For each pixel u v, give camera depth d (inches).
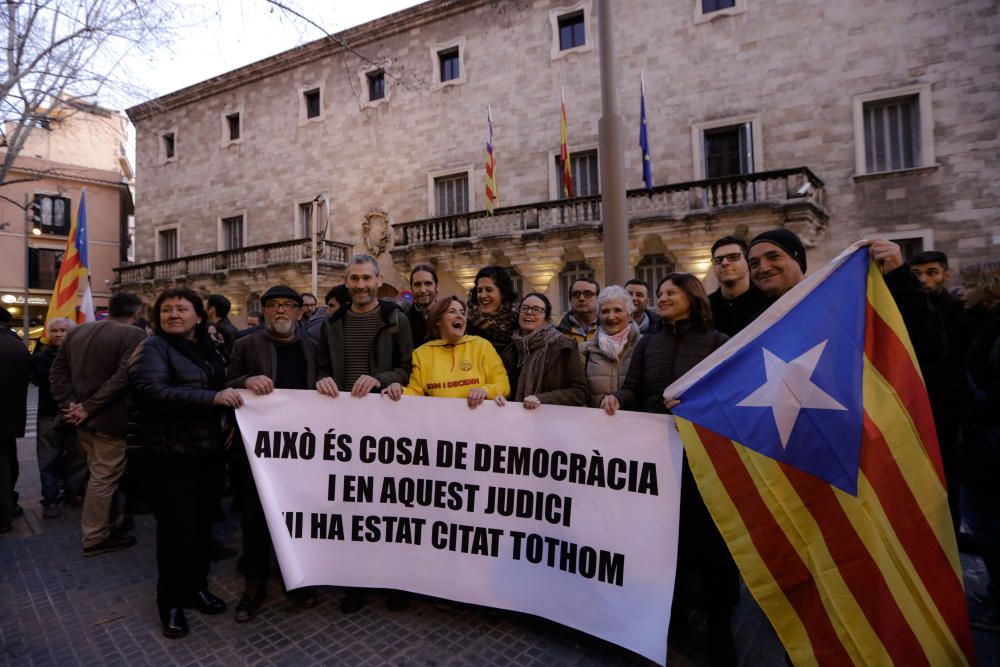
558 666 107.4
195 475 124.9
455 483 123.3
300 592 135.2
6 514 188.7
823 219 514.6
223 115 906.1
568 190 585.0
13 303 1021.8
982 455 108.5
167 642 117.6
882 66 513.0
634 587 106.8
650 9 605.6
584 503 114.1
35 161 1018.1
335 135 802.2
